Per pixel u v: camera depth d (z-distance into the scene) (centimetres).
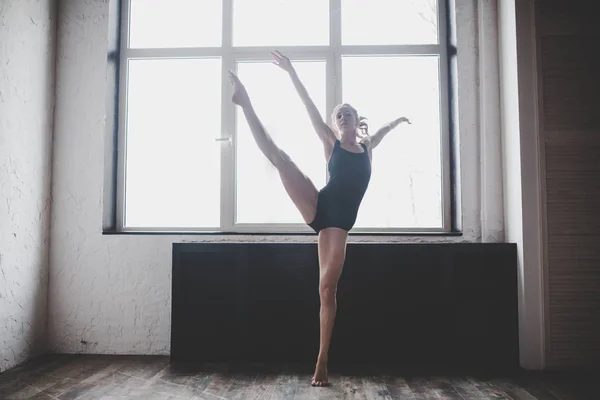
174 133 341
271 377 255
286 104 338
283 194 333
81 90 325
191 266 296
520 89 291
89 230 318
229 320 292
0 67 268
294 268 293
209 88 341
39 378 254
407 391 232
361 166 251
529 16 294
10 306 275
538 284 283
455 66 332
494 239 312
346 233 246
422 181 334
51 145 321
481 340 286
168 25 345
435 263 290
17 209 283
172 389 235
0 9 267
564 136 288
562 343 279
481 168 317
